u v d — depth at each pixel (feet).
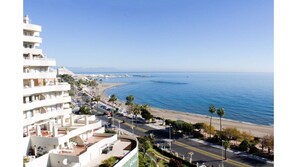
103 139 129.70
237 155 207.51
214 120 425.69
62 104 151.33
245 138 243.81
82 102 481.05
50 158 106.01
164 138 256.32
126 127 298.15
